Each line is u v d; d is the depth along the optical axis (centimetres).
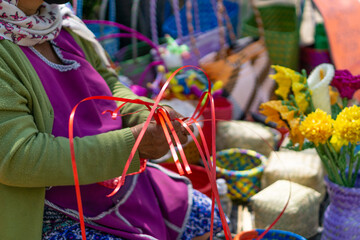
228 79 251
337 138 127
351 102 200
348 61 228
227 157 203
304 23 325
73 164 91
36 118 109
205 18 269
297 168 179
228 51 256
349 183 139
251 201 168
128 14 243
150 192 137
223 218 93
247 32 280
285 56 260
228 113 225
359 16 232
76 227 118
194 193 144
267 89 257
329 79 138
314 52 263
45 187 115
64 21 135
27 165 100
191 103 233
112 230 119
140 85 237
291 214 158
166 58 234
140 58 245
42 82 114
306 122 127
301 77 139
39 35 116
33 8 116
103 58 150
